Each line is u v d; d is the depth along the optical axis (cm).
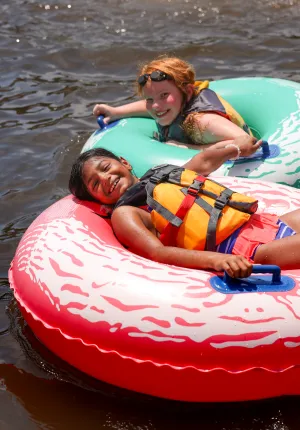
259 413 276
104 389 292
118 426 276
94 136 439
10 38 675
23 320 336
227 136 393
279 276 268
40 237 307
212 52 636
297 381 261
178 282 269
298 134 395
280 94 433
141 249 302
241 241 304
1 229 405
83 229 308
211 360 257
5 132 510
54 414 282
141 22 711
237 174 379
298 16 713
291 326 256
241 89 450
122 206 317
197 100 415
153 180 319
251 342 255
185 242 307
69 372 301
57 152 483
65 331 276
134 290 268
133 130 431
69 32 689
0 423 279
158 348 259
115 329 264
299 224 316
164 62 414
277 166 380
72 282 279
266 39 658
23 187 445
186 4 751
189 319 258
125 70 611
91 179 327
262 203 339
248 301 260
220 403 279
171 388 265
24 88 582
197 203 309
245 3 748
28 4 765
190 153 393
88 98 563
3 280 365
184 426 274
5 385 297
